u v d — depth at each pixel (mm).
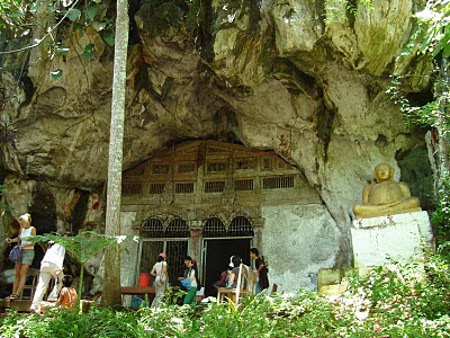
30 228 8055
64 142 11852
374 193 8953
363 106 10148
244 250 14977
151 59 11477
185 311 5938
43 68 10836
